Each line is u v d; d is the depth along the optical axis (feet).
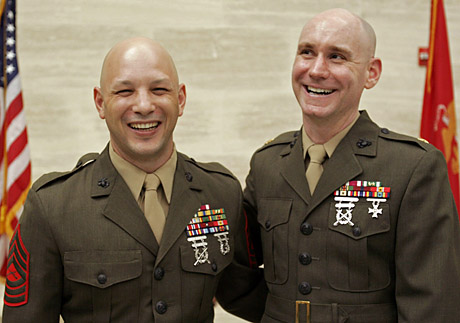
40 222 5.90
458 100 12.48
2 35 10.30
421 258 5.80
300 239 6.17
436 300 5.63
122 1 11.43
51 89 11.32
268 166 6.77
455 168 10.39
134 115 5.75
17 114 10.16
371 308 5.90
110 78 5.81
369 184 6.01
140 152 5.86
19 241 5.96
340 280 5.95
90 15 11.35
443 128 10.43
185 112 11.73
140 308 5.85
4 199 10.11
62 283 6.00
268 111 11.93
